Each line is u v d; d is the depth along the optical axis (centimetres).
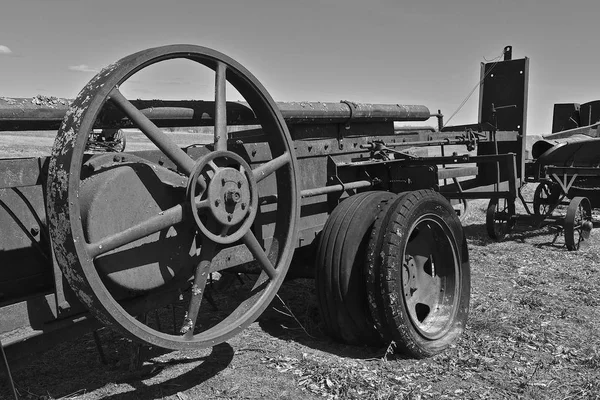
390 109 539
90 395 353
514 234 966
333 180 479
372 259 396
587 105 1169
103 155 317
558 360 418
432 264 472
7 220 288
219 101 340
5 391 358
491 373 394
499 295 591
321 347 433
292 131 456
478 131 830
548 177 943
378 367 395
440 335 437
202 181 326
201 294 337
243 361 405
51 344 291
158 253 328
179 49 308
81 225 270
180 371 389
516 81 912
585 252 821
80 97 274
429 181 525
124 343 443
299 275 493
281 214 395
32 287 303
